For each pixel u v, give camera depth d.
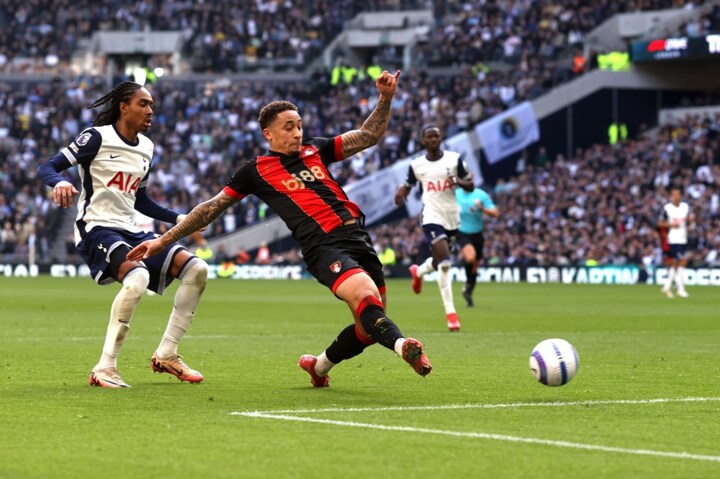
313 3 74.44
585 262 52.47
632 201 54.38
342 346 11.70
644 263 50.97
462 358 15.73
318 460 7.92
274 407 10.54
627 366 14.64
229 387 12.13
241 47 73.81
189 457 8.02
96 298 34.88
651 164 57.38
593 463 7.85
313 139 11.73
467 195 29.56
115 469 7.61
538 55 65.44
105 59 73.88
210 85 68.50
